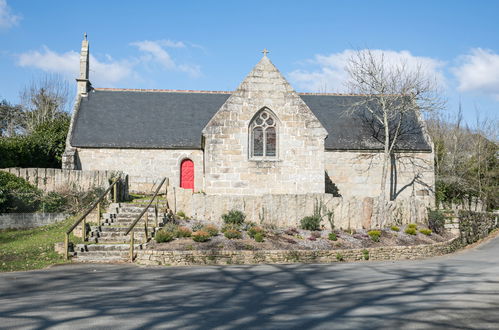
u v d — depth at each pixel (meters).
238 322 8.91
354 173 32.81
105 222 20.38
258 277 14.62
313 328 8.53
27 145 32.38
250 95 26.08
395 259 21.78
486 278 14.74
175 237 19.30
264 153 26.14
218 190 25.61
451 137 51.59
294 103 26.30
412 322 9.00
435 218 27.47
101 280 13.59
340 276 15.01
